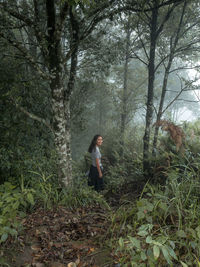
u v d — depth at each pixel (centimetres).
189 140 491
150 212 285
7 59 486
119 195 491
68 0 283
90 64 637
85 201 396
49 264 228
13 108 434
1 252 238
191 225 246
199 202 296
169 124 468
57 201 380
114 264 223
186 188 332
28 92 478
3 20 365
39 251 249
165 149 529
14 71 489
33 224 307
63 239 276
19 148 423
